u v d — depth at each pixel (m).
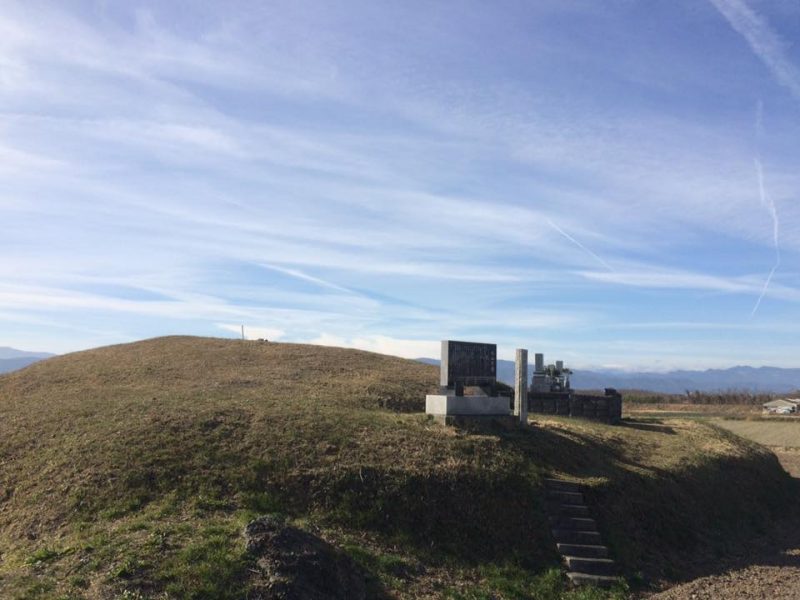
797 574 16.17
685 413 76.75
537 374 32.44
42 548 12.10
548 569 14.03
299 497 14.42
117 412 19.08
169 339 34.62
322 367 28.50
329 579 11.06
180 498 13.92
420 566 13.15
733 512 20.91
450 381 19.56
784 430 57.06
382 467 15.51
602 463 19.20
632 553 15.42
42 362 31.59
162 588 10.05
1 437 18.20
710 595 14.11
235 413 18.41
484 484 15.80
